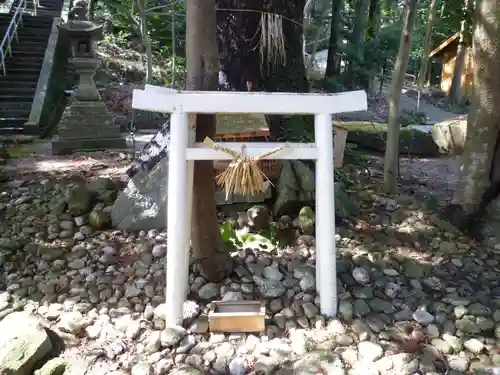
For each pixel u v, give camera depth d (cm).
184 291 238
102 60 1102
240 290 258
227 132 272
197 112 222
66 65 1045
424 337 230
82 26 652
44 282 271
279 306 249
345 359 214
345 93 224
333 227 235
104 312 249
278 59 370
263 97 222
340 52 735
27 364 208
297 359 214
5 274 280
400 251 301
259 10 357
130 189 329
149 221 321
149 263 287
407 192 427
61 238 316
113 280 273
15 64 956
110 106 951
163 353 220
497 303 255
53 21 1116
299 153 229
